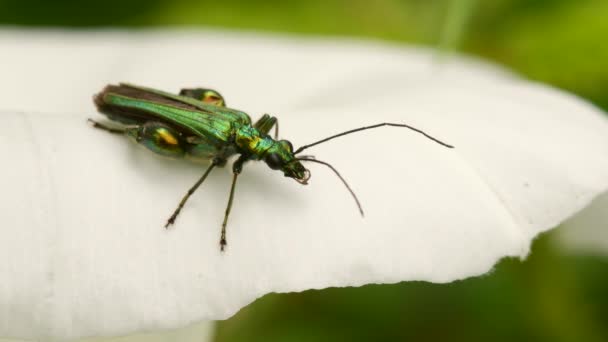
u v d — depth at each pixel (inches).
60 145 3.0
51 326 2.8
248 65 3.6
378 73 3.6
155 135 3.0
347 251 2.9
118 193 2.9
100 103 3.1
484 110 3.2
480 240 3.0
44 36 3.8
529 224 3.0
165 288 2.9
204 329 3.2
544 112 3.2
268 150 3.0
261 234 2.9
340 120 3.2
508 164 3.1
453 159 3.1
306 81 3.6
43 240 2.8
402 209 3.0
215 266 2.9
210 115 3.1
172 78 3.6
